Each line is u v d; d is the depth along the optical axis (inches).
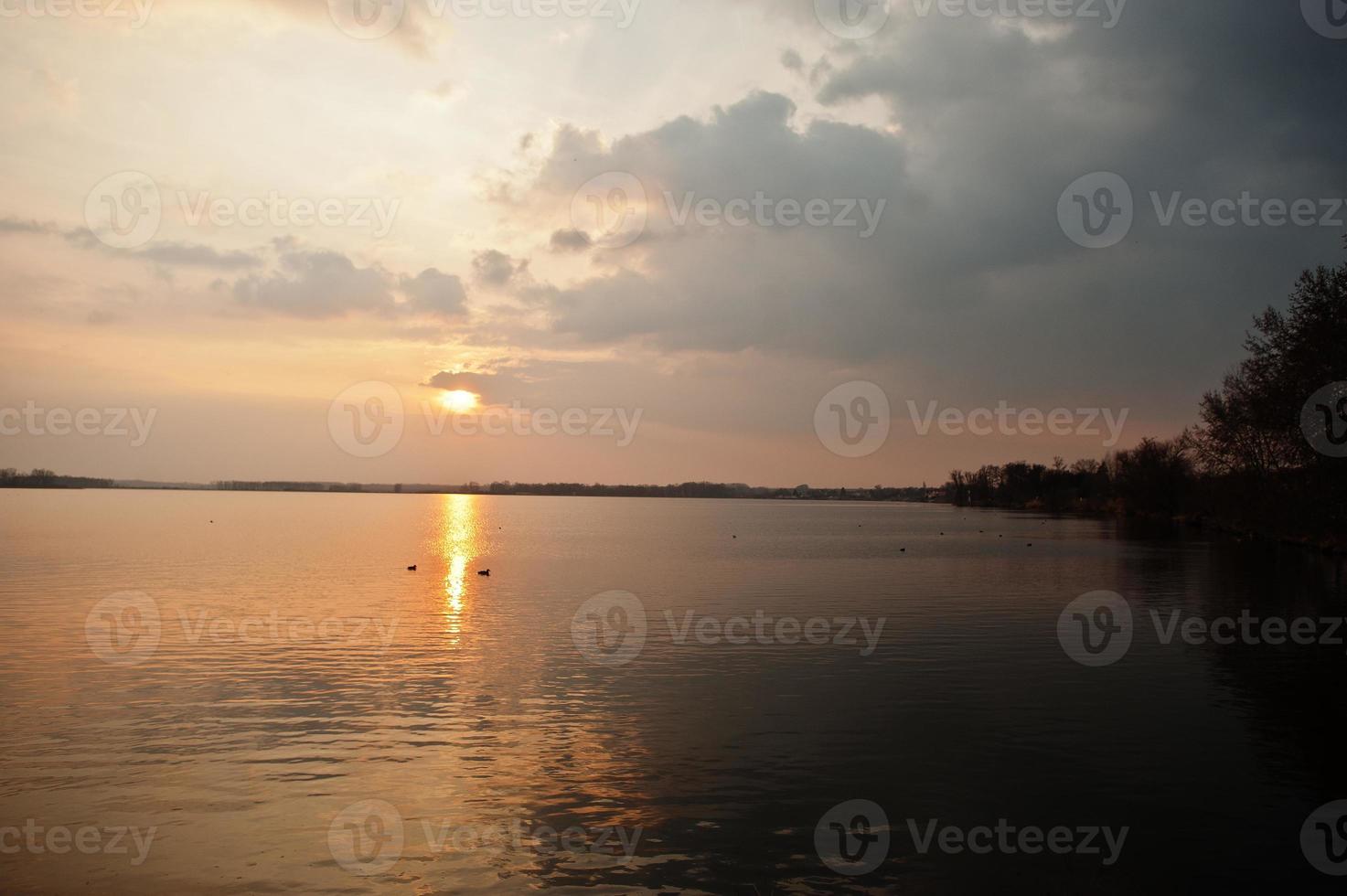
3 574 1845.5
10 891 432.1
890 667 924.0
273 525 4458.7
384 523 5118.1
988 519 5959.6
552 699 791.7
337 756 631.2
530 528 4790.8
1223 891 431.8
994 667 924.0
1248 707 761.6
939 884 438.6
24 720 721.6
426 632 1154.0
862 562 2300.7
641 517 6870.1
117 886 438.0
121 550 2529.5
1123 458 5241.1
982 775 589.6
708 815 524.1
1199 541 3107.8
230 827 506.9
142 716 733.3
